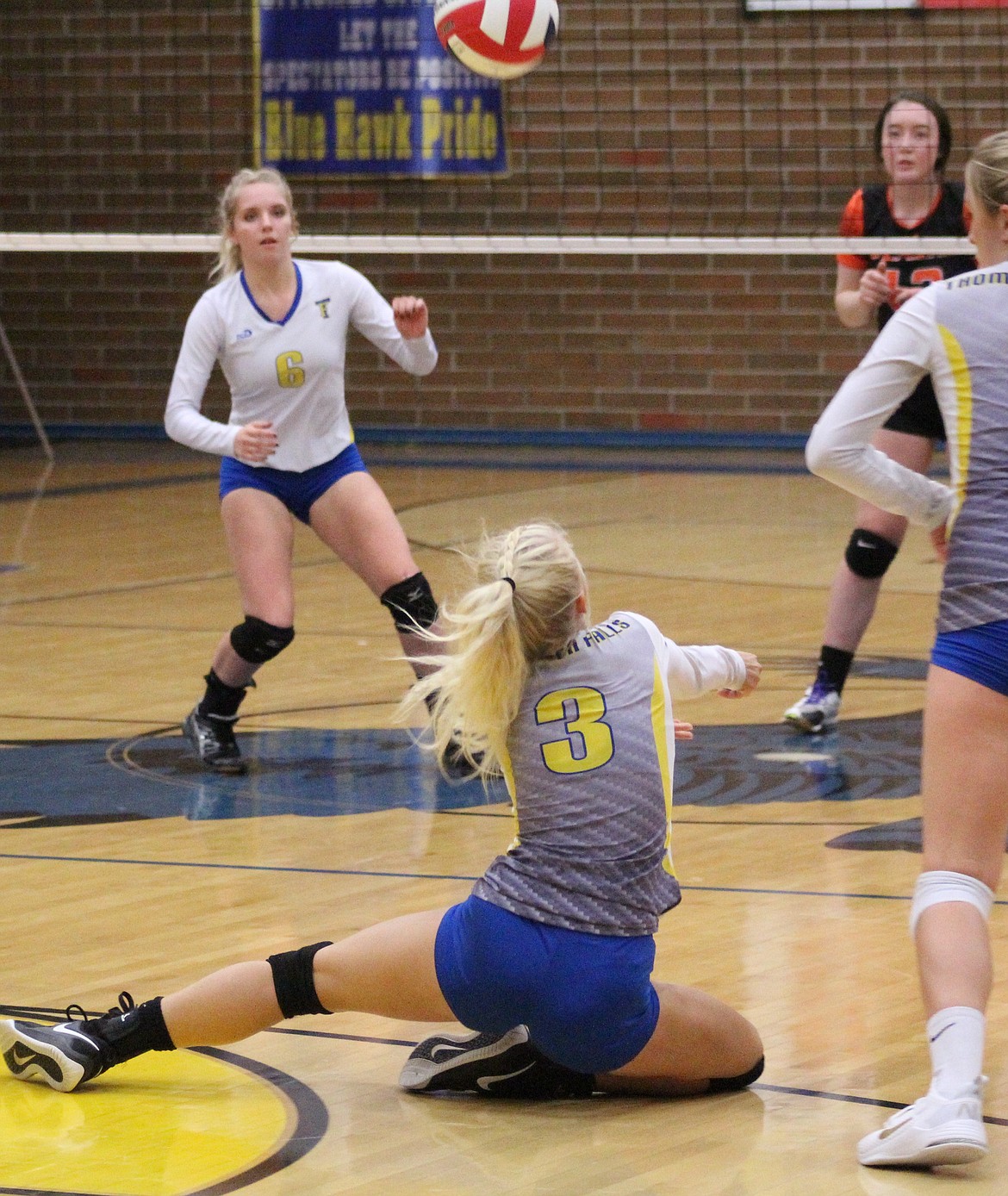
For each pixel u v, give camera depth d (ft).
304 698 47.52
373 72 108.99
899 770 39.78
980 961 19.88
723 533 76.02
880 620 58.29
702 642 53.42
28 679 49.67
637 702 21.65
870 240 44.27
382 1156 20.10
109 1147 20.33
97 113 113.60
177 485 94.17
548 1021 20.53
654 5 105.50
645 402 109.91
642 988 20.77
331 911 29.78
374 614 59.57
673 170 106.73
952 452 20.98
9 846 34.12
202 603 61.16
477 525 78.38
